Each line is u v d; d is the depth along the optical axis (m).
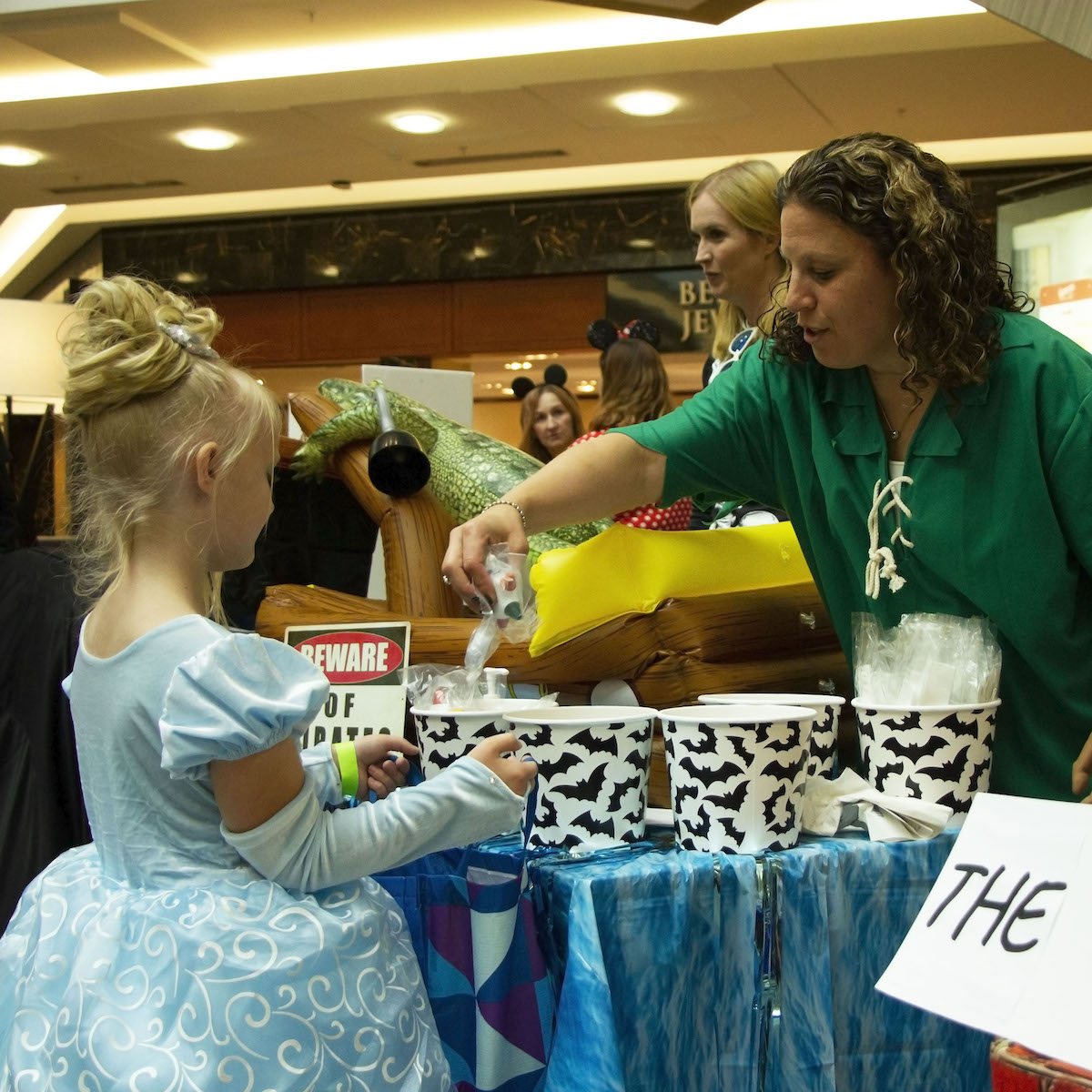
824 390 1.52
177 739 1.00
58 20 4.55
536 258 6.99
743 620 1.52
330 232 7.29
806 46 4.62
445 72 5.00
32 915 1.14
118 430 1.10
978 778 1.30
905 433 1.47
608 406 3.13
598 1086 1.03
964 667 1.31
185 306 1.18
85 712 1.12
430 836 1.12
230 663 1.03
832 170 1.35
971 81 4.88
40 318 5.57
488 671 1.48
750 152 5.98
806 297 1.39
